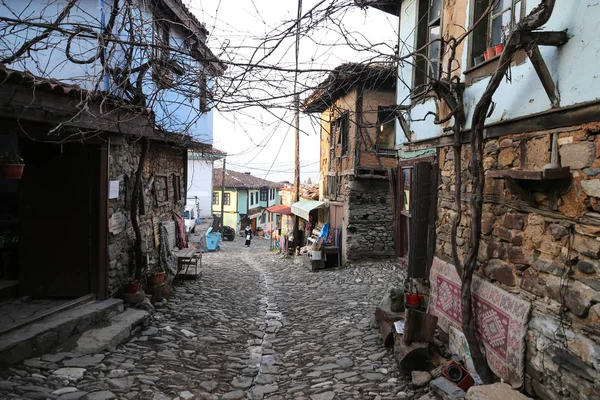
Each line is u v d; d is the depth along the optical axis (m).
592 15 2.83
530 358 3.37
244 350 6.09
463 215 4.73
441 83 4.50
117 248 6.96
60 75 6.60
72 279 6.20
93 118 5.16
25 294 6.12
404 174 6.98
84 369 4.43
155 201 9.58
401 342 4.84
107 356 4.96
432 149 5.75
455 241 4.45
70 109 4.83
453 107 4.51
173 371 4.78
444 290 4.95
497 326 3.79
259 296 10.15
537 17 2.99
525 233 3.56
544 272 3.30
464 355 4.36
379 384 4.52
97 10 6.43
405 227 7.01
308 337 6.67
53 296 6.18
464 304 4.07
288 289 11.10
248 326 7.36
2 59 4.28
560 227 3.11
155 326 6.51
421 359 4.60
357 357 5.47
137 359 5.02
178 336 6.18
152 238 9.09
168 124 8.77
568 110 3.03
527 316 3.41
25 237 6.14
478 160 3.93
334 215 15.14
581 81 2.92
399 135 7.17
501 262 3.91
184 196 12.79
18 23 3.83
